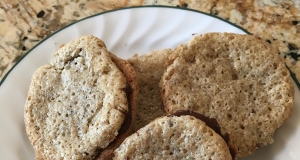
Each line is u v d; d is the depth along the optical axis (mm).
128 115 136
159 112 150
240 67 144
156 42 176
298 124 140
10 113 160
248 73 144
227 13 189
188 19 174
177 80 142
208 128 125
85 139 135
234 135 137
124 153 126
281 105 138
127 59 168
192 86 143
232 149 130
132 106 139
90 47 148
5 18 203
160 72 158
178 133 124
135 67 161
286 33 178
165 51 163
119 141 135
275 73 142
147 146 125
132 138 127
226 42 147
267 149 141
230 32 158
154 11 179
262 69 143
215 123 131
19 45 193
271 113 138
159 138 125
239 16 187
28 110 149
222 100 140
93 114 138
